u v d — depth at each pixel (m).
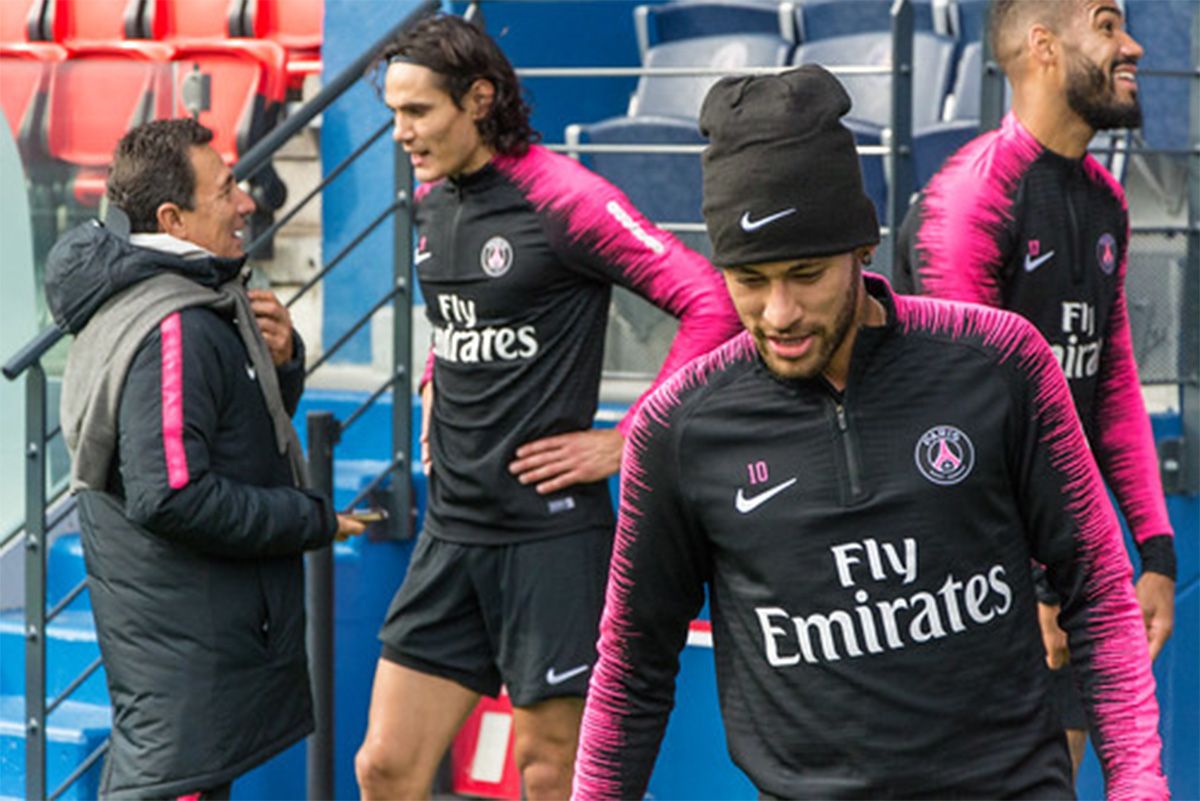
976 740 6.77
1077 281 10.66
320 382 16.88
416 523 14.70
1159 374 13.81
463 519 11.94
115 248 10.73
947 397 6.71
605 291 11.79
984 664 6.77
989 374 6.73
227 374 10.84
